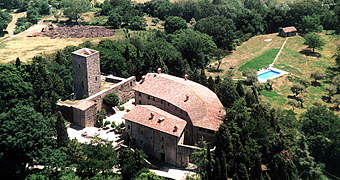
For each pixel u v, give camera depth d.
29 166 112.69
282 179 112.88
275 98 185.00
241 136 116.50
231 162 110.25
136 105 140.25
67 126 132.62
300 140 130.62
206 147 111.38
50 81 135.25
